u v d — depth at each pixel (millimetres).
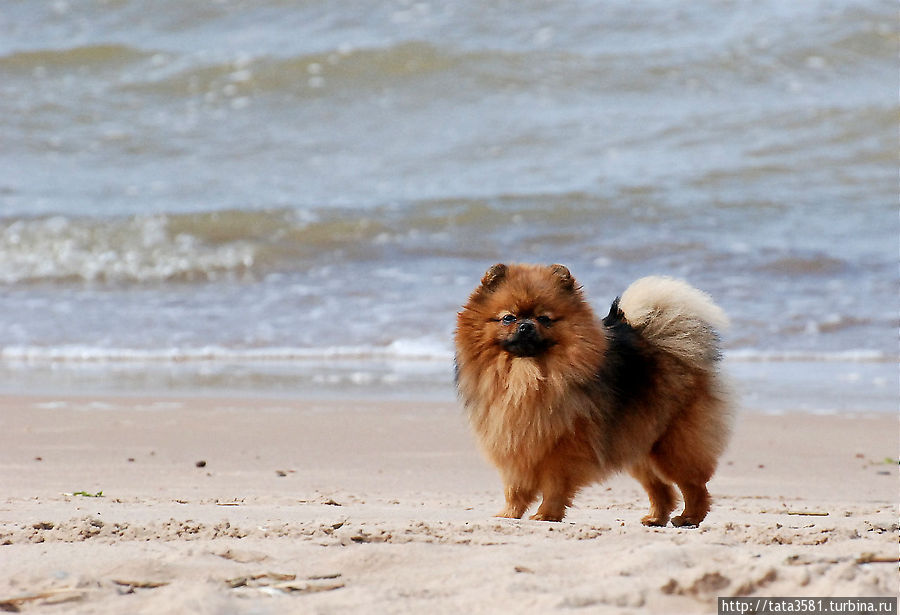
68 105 28297
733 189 24375
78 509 6758
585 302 7285
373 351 16250
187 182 24688
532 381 6934
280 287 19625
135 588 4543
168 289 19625
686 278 19547
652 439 7469
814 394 13523
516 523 6102
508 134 27250
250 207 22719
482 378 7195
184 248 21109
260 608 4234
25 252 20703
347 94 29094
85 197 23531
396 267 20469
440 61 30031
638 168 25453
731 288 19062
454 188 24297
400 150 26594
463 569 4805
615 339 7484
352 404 12664
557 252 21000
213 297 19094
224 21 32688
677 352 7504
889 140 26812
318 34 31625
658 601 4281
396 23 32094
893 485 8922
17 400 12492
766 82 29859
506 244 21406
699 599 4301
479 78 29625
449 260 20812
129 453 9695
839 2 33188
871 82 29891
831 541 5586
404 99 28906
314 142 27094
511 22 32156
